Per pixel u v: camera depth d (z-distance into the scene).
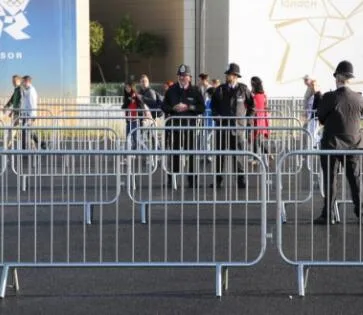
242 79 32.12
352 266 8.45
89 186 13.81
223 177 12.06
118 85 38.66
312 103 19.17
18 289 8.26
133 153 8.49
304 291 8.11
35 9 27.94
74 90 28.22
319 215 12.22
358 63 32.50
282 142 13.95
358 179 10.91
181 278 8.73
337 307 7.68
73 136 16.03
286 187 13.98
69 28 28.16
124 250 9.86
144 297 7.99
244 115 15.20
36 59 28.02
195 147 14.19
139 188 12.65
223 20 35.91
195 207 12.50
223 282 8.29
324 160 11.14
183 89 15.23
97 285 8.44
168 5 44.06
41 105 22.45
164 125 15.13
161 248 9.98
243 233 10.88
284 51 32.38
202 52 38.22
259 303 7.79
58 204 10.85
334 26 32.47
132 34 44.19
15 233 10.77
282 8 32.28
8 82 27.86
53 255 9.59
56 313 7.47
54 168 12.63
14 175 13.77
